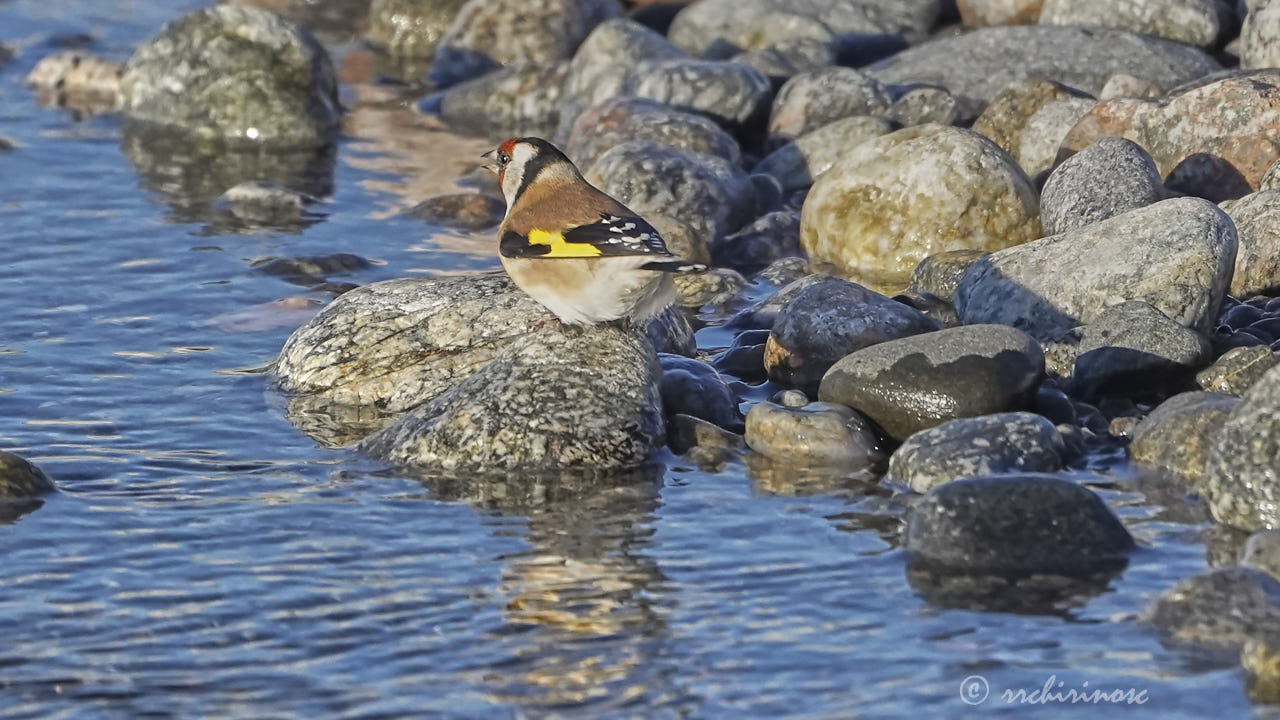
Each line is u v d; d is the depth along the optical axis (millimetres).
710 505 11422
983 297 14734
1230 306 14828
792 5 26453
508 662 9070
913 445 11719
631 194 18875
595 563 10430
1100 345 13297
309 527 11164
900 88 22328
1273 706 8164
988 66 22484
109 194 21516
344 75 29391
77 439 13039
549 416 12297
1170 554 10078
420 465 12273
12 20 32469
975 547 10117
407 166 23328
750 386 14266
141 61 25906
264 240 19344
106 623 9664
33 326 16047
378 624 9594
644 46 25422
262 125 24641
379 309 14500
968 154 17547
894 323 14016
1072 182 16297
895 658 8906
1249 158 17016
